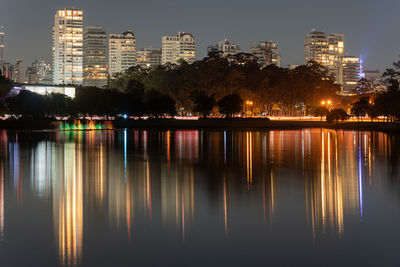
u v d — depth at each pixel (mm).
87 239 25422
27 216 29984
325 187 40438
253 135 116750
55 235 26031
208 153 69875
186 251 23719
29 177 45906
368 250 23812
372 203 33938
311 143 89312
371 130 142375
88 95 176625
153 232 26766
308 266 21875
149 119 180125
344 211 31547
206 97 187875
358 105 183500
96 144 85938
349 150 74562
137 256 23000
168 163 57375
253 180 44281
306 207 32719
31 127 148875
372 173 48906
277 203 33969
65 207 32562
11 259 22484
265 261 22469
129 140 97000
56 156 65125
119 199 35281
